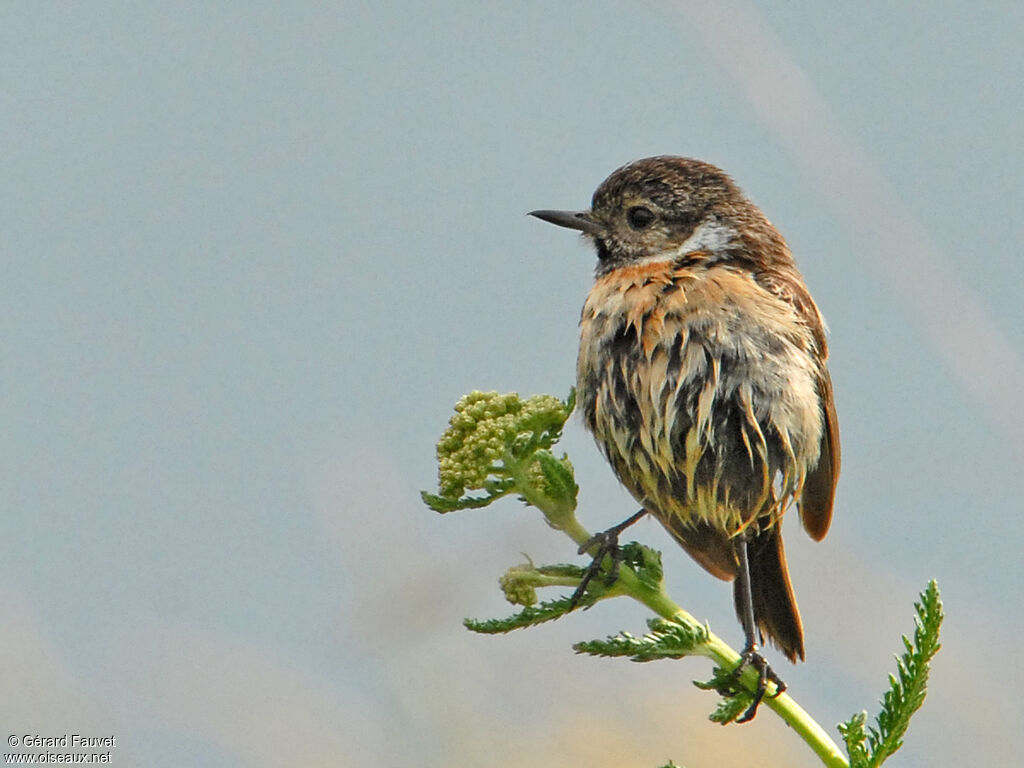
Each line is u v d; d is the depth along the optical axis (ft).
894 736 17.12
